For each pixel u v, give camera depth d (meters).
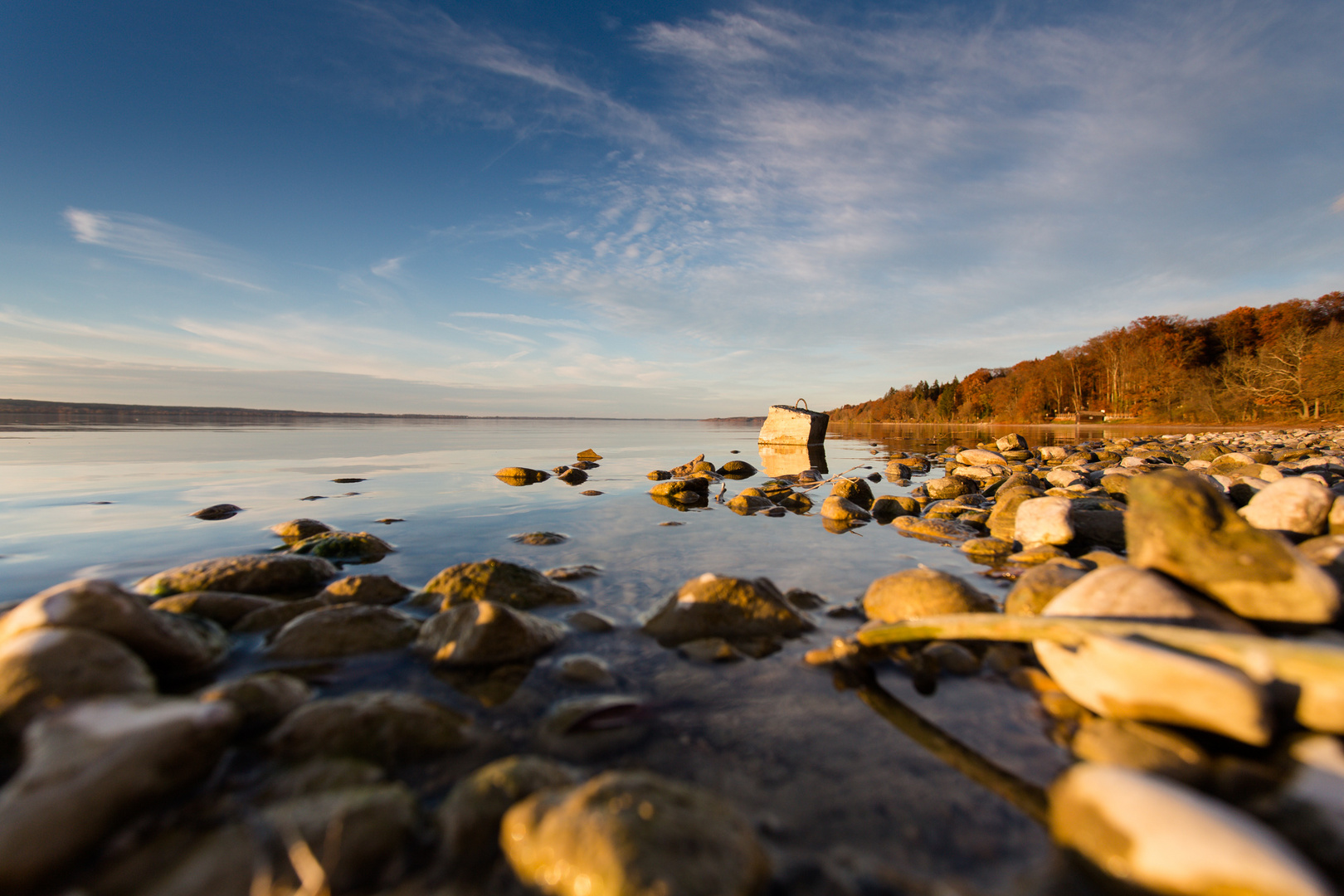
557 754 1.80
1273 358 42.66
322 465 11.23
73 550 4.45
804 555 4.68
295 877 1.23
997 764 1.78
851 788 1.65
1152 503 2.62
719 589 3.04
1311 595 2.17
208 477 8.97
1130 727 1.85
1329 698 1.63
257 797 1.49
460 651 2.45
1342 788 1.36
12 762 1.61
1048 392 64.56
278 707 1.97
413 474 10.02
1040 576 2.99
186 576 3.37
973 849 1.41
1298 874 1.10
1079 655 2.05
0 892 1.15
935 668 2.44
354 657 2.51
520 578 3.45
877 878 1.30
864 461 14.73
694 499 7.67
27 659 1.77
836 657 2.54
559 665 2.46
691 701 2.18
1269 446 17.52
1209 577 2.37
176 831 1.36
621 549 4.82
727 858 1.25
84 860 1.25
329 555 4.36
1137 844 1.23
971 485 8.07
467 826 1.37
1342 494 3.36
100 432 20.83
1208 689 1.71
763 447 20.06
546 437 25.06
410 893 1.22
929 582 3.08
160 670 2.23
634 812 1.30
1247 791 1.48
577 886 1.19
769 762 1.78
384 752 1.72
